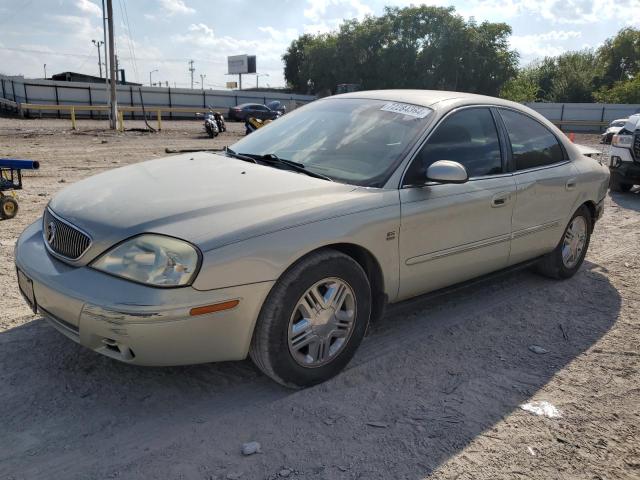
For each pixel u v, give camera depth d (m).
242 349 2.80
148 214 2.76
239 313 2.69
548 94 75.44
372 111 3.95
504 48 56.84
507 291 4.79
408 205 3.35
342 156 3.60
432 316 4.19
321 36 65.50
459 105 3.94
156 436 2.64
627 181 9.99
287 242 2.78
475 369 3.41
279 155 3.79
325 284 3.02
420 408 2.96
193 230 2.65
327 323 3.05
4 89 39.94
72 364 3.22
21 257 3.07
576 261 5.15
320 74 62.69
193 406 2.89
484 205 3.82
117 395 2.96
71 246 2.84
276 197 2.99
